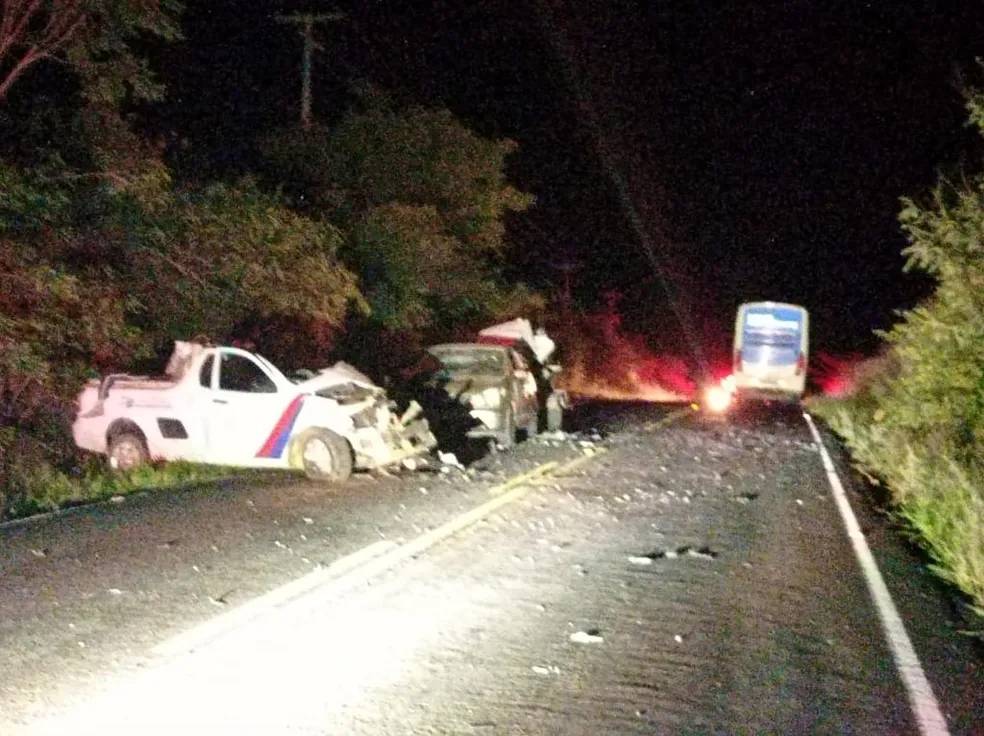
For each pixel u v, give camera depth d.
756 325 43.88
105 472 16.31
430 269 29.50
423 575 10.84
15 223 15.54
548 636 8.96
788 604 10.12
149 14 17.30
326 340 24.77
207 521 12.95
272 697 7.42
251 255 18.75
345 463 16.11
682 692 7.72
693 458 21.20
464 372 21.80
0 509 13.58
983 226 14.25
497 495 15.62
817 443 25.38
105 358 17.86
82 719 6.93
